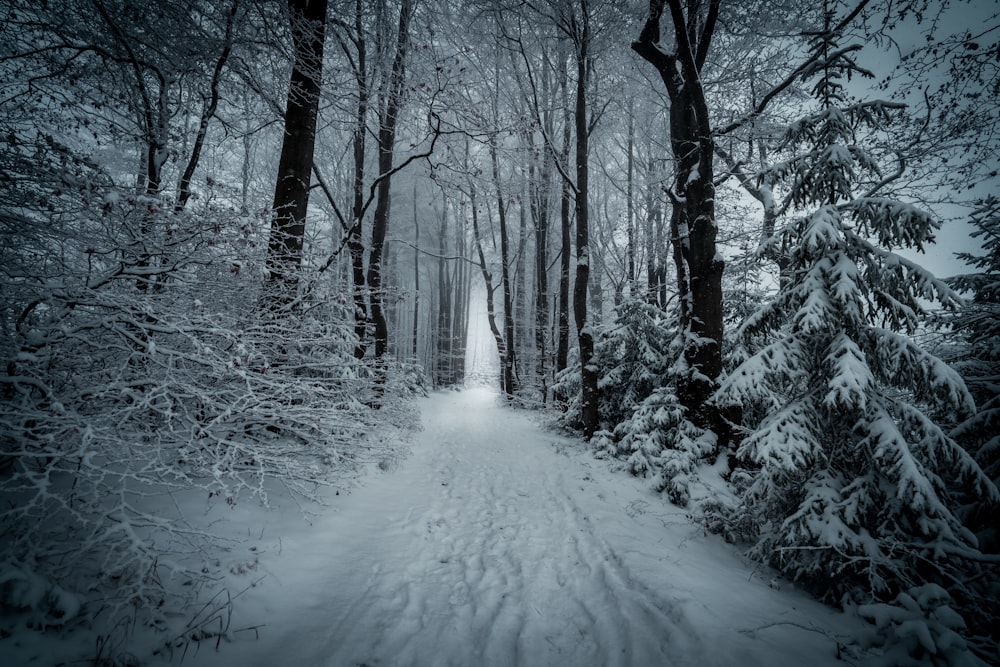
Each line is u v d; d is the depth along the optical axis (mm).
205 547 3082
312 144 6008
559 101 13695
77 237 3180
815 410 4125
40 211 3041
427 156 7410
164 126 5199
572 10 9383
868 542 3424
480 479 6676
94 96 4906
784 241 4707
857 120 5035
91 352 3238
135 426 3352
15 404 2457
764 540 4117
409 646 2596
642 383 9430
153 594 2379
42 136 2916
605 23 9688
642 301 9539
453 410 15508
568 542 4398
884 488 3705
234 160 13820
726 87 10234
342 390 5004
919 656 2426
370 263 10297
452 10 10570
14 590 2025
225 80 5867
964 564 3363
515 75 12594
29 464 2846
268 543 3461
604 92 11891
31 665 1863
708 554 4230
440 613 2998
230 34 5297
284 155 5828
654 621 2848
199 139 5781
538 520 5035
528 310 25141
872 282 4105
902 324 4016
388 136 10430
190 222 3244
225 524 3516
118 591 2184
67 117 4500
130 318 2971
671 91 8000
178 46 5215
